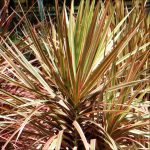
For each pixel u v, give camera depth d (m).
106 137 2.29
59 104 2.38
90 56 2.32
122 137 2.38
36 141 2.26
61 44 2.34
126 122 2.41
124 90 2.36
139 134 2.39
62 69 2.33
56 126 2.41
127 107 2.37
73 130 2.37
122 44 2.36
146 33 3.00
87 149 2.02
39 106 2.25
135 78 2.41
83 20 2.40
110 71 2.40
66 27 2.24
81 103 2.40
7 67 2.70
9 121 2.36
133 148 2.33
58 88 2.43
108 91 2.31
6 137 2.46
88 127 2.40
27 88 2.36
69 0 5.81
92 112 2.31
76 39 2.38
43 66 2.52
